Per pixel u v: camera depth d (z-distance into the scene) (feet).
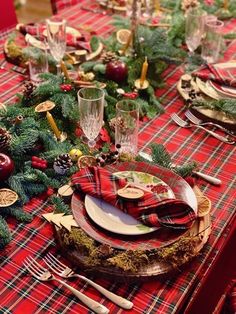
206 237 2.17
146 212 2.14
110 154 2.62
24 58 3.59
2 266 2.10
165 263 2.03
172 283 2.03
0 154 2.41
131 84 3.27
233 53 3.96
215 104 3.04
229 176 2.64
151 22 4.14
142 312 1.92
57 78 3.09
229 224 2.37
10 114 2.79
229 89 3.22
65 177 2.51
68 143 2.76
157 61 3.49
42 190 2.45
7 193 2.36
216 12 4.54
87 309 1.92
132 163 2.47
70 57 3.60
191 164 2.54
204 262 2.13
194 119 3.09
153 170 2.43
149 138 2.93
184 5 4.37
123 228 2.10
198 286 2.11
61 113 2.90
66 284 2.00
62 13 4.57
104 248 2.01
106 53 3.51
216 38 3.68
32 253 2.16
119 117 2.67
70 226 2.12
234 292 2.66
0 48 3.96
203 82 3.30
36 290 2.00
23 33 3.96
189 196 2.27
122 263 1.97
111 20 4.48
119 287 2.01
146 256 1.99
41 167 2.52
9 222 2.31
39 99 3.02
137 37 3.51
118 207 2.17
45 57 3.44
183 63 3.73
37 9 8.95
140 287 2.01
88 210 2.19
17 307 1.93
